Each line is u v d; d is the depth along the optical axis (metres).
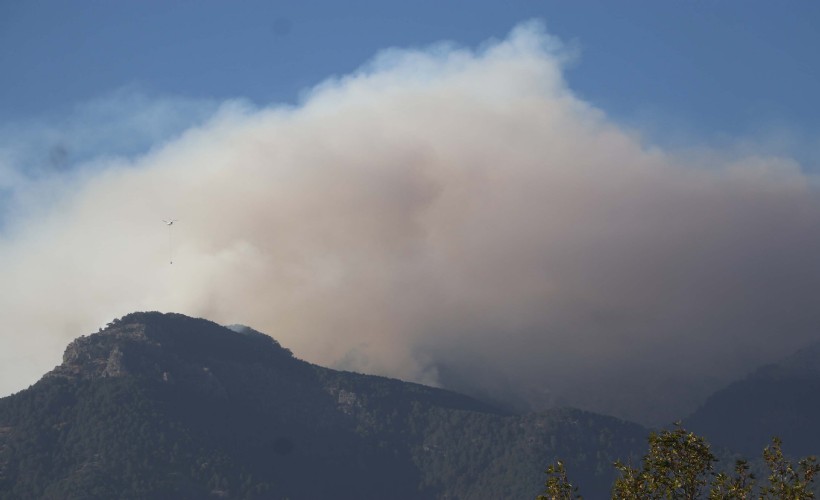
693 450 138.38
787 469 138.00
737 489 135.75
